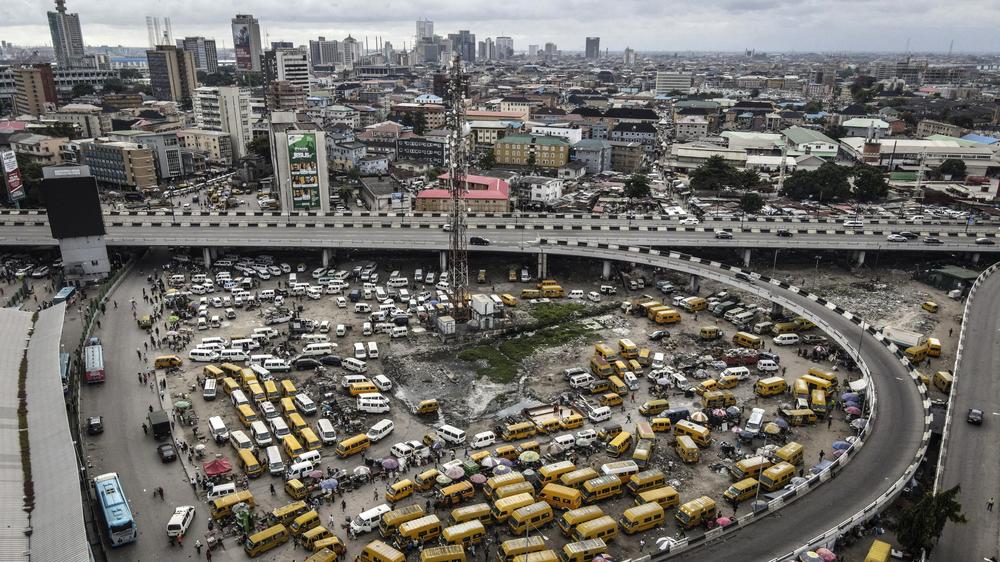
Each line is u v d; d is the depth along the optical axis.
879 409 96.69
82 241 150.50
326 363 119.50
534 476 86.12
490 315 134.62
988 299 136.88
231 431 96.25
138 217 187.88
